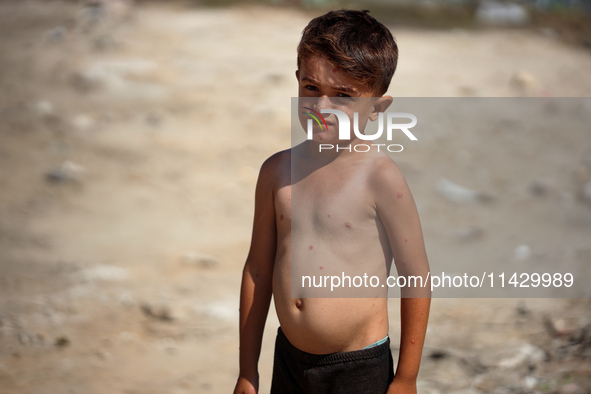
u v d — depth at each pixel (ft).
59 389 10.25
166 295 13.52
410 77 27.25
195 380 10.66
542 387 9.64
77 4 33.76
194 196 19.03
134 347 11.64
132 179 19.79
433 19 35.32
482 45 32.17
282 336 6.18
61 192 18.88
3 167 19.93
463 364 10.53
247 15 32.73
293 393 6.05
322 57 5.63
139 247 16.03
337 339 5.79
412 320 5.79
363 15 5.91
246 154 21.52
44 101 24.13
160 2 33.94
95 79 25.27
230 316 12.84
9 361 10.92
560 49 32.83
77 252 15.58
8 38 30.12
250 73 26.63
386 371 5.92
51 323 12.20
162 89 25.30
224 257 15.65
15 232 16.48
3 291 13.38
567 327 11.46
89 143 21.63
